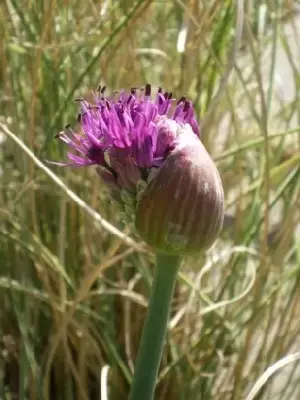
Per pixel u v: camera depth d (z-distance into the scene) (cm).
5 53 23
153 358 14
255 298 22
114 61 24
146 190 12
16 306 22
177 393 24
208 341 24
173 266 13
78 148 13
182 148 12
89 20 23
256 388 17
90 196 24
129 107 12
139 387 14
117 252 24
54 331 24
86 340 23
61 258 22
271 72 24
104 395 18
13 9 23
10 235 22
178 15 24
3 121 24
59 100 23
